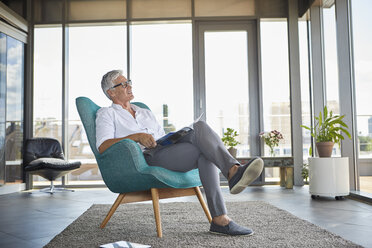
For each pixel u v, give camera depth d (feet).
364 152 11.72
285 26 17.70
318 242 5.90
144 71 17.76
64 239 6.37
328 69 15.35
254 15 17.58
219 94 17.63
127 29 17.67
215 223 6.55
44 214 9.70
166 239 6.25
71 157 18.89
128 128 7.50
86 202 11.99
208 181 6.55
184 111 17.56
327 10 15.30
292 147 16.88
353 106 12.47
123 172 6.66
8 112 16.10
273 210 9.19
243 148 17.47
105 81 8.00
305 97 17.19
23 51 17.48
